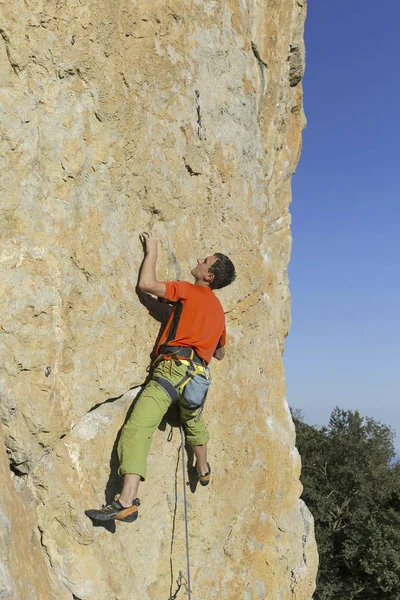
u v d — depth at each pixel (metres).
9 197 3.32
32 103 3.43
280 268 7.39
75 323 3.71
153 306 4.43
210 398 5.16
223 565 5.13
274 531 5.71
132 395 4.27
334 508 25.27
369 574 23.08
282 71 6.93
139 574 4.25
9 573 2.81
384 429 27.41
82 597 3.59
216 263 4.48
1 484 3.05
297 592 5.96
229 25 5.56
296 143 7.60
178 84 4.69
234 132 5.57
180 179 4.73
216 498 5.11
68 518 3.65
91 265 3.82
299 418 29.61
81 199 3.76
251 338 5.86
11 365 3.29
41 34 3.43
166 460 4.61
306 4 7.24
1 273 3.29
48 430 3.50
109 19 3.84
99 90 3.81
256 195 6.01
